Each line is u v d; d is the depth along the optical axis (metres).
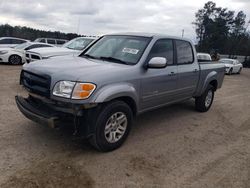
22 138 4.17
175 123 5.66
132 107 4.32
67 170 3.36
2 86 7.80
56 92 3.52
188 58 5.63
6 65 13.55
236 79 17.84
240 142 4.90
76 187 3.03
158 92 4.71
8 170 3.25
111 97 3.67
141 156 3.94
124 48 4.65
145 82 4.32
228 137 5.12
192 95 6.03
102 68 3.89
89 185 3.10
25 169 3.30
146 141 4.52
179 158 4.00
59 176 3.21
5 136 4.19
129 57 4.43
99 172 3.39
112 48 4.80
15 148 3.82
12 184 2.98
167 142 4.57
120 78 3.87
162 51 4.82
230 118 6.54
